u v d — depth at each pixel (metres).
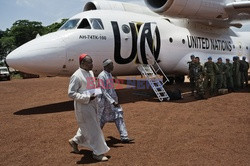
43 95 12.86
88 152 4.51
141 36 9.86
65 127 6.16
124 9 11.30
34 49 7.85
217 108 7.88
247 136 5.07
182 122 6.34
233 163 3.79
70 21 9.12
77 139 4.36
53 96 12.27
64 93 13.20
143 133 5.50
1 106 9.88
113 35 9.21
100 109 4.77
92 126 4.04
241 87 12.14
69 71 8.52
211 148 4.45
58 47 8.05
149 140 5.02
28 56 7.70
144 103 9.18
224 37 14.52
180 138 5.07
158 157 4.14
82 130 4.10
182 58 11.82
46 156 4.35
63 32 8.59
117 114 4.95
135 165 3.87
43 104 9.92
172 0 10.75
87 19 8.95
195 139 4.97
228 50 14.38
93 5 11.13
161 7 11.16
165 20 12.07
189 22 12.93
